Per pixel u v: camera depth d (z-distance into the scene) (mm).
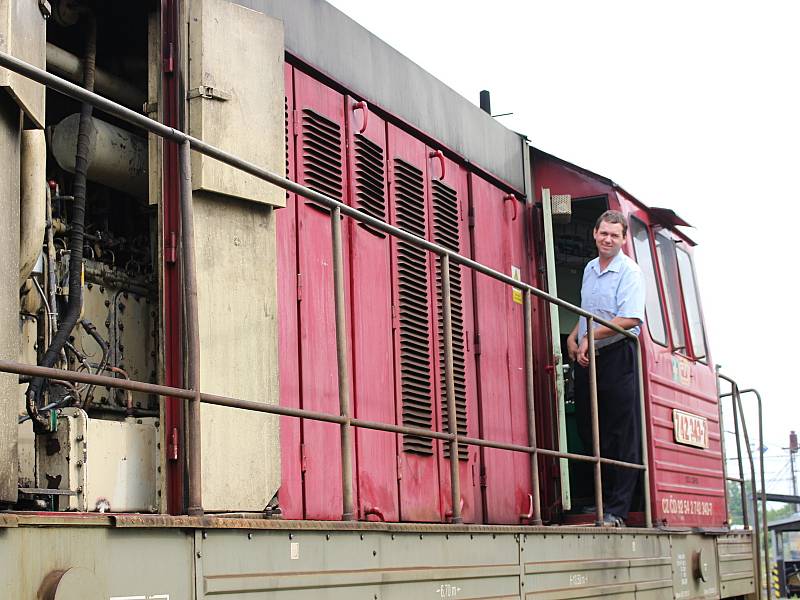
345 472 4578
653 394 7961
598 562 6707
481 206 7516
